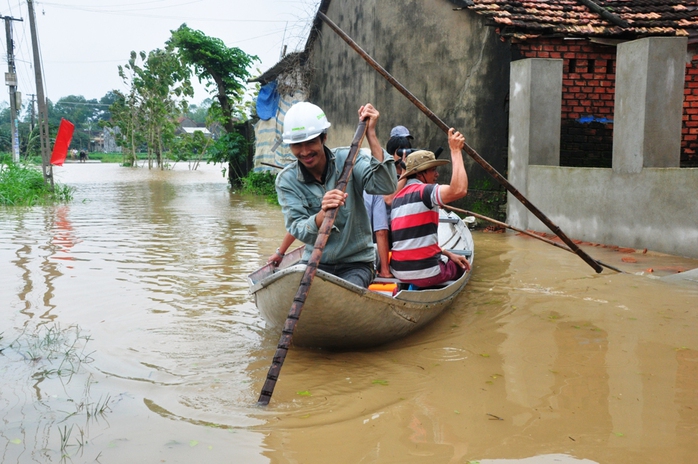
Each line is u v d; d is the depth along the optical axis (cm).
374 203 562
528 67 977
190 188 2192
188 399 363
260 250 868
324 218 404
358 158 459
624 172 838
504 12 1031
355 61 1361
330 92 1533
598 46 1055
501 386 383
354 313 423
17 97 2616
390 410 348
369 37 1289
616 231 854
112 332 489
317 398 366
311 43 1625
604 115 1075
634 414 341
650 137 808
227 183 2494
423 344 469
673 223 774
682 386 379
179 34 2273
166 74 4016
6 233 1019
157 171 3838
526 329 497
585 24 1037
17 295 599
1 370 405
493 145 1081
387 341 468
